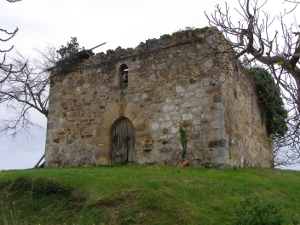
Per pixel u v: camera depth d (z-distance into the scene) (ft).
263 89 45.96
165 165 32.89
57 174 27.27
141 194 21.45
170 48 36.19
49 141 40.29
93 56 40.47
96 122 38.19
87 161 37.52
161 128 34.58
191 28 35.86
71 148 38.78
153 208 20.16
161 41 36.76
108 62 39.22
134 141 36.27
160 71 36.06
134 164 34.65
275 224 16.84
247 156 38.40
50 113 41.24
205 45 34.47
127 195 21.52
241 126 37.70
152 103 35.63
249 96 42.73
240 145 36.29
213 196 22.81
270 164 48.91
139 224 19.19
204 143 32.30
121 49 38.81
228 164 31.89
